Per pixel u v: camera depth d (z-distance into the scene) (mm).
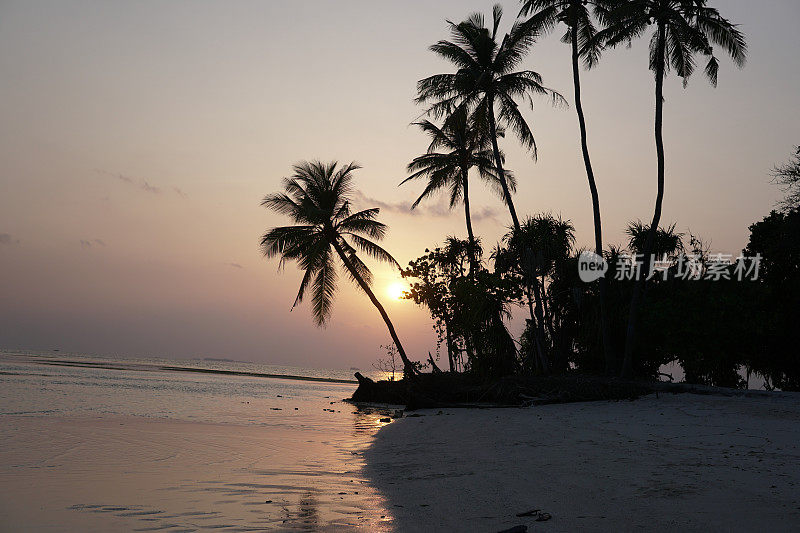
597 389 23672
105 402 27953
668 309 28328
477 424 17766
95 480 9891
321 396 43438
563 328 30656
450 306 29812
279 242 35406
